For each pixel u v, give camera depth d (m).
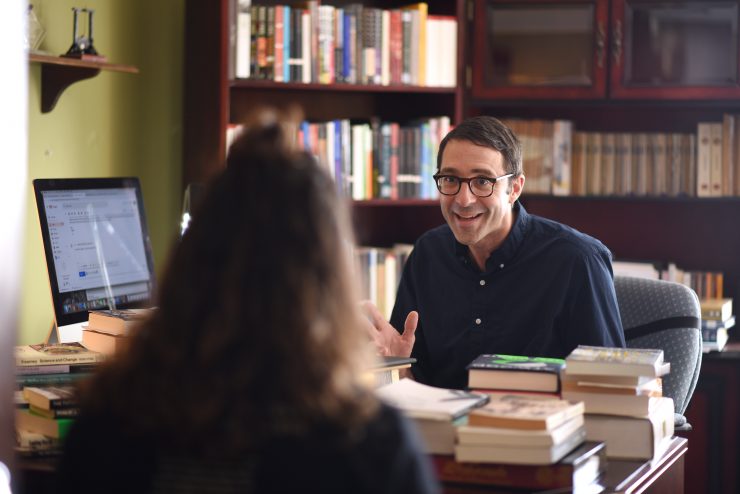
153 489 1.23
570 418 2.07
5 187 1.46
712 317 4.29
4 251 1.46
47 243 2.88
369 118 4.66
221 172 1.26
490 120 3.03
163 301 1.24
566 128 4.53
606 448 2.22
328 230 1.22
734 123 4.44
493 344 3.09
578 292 3.00
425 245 3.30
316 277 1.20
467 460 1.97
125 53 3.95
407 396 2.13
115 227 3.14
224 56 3.89
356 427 1.19
